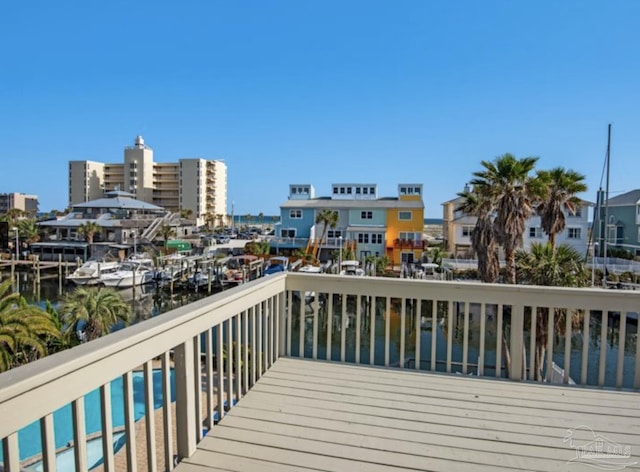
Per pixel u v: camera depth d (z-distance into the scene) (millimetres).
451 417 2533
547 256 11570
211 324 2318
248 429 2363
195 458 2076
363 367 3334
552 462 2078
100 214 43562
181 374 2068
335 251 31109
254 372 2992
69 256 38750
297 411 2588
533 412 2607
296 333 16766
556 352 14219
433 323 3293
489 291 3174
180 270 31000
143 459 5262
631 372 11953
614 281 20547
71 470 5641
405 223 31500
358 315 3447
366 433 2336
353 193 34562
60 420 7059
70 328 13695
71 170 69625
